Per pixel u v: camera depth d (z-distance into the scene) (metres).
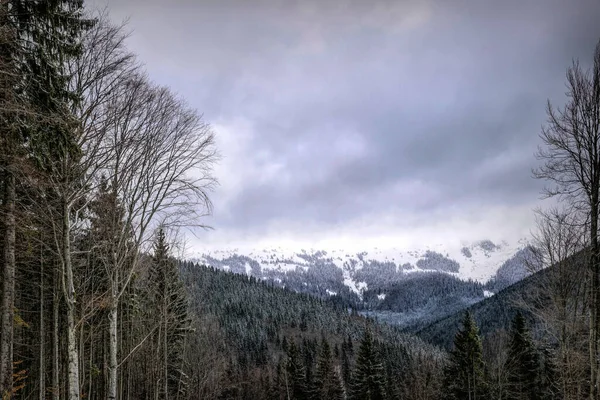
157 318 25.80
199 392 36.44
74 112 9.93
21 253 14.25
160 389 30.61
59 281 15.87
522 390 37.09
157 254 23.48
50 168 9.70
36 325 22.44
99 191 11.78
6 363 9.48
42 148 9.05
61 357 20.52
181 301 29.30
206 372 37.84
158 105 11.45
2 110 7.99
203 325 41.38
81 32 9.94
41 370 17.61
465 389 40.62
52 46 9.16
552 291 14.94
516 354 36.69
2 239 12.19
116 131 11.08
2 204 10.44
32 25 8.95
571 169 10.72
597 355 10.56
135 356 28.11
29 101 8.88
